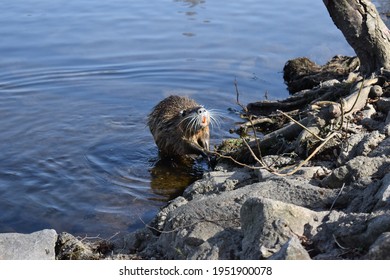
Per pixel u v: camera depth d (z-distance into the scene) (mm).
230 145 10023
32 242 6949
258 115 11398
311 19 15766
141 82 13070
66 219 8578
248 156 9281
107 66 13602
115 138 10984
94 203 8953
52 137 10992
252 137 10414
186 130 10148
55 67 13562
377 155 7461
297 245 5410
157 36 14891
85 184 9469
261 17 15938
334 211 6195
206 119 10070
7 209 8844
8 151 10477
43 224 8492
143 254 6953
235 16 16031
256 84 12828
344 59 13008
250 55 13930
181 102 10758
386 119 8547
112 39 14750
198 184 8406
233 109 11836
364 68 10047
